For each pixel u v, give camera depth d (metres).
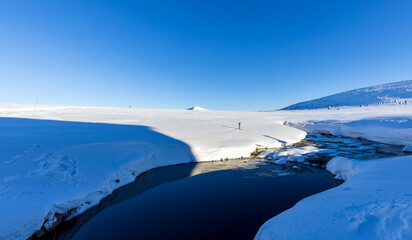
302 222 3.54
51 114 25.20
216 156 11.73
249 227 4.71
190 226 4.77
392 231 2.47
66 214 5.07
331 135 21.27
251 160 11.76
